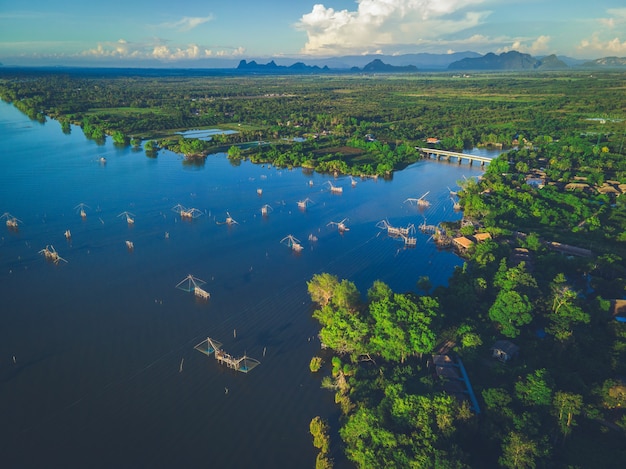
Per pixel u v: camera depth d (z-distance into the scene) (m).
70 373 121.56
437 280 175.50
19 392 114.44
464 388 110.31
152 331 140.25
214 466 96.25
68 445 100.31
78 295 159.25
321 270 182.62
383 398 105.75
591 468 88.25
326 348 133.25
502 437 92.38
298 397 115.38
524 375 111.31
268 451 100.12
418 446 88.69
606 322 136.25
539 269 169.50
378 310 129.38
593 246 192.50
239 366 124.94
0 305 151.38
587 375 113.44
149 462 96.75
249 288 167.12
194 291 163.88
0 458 96.75
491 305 144.75
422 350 118.94
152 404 112.19
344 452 96.56
